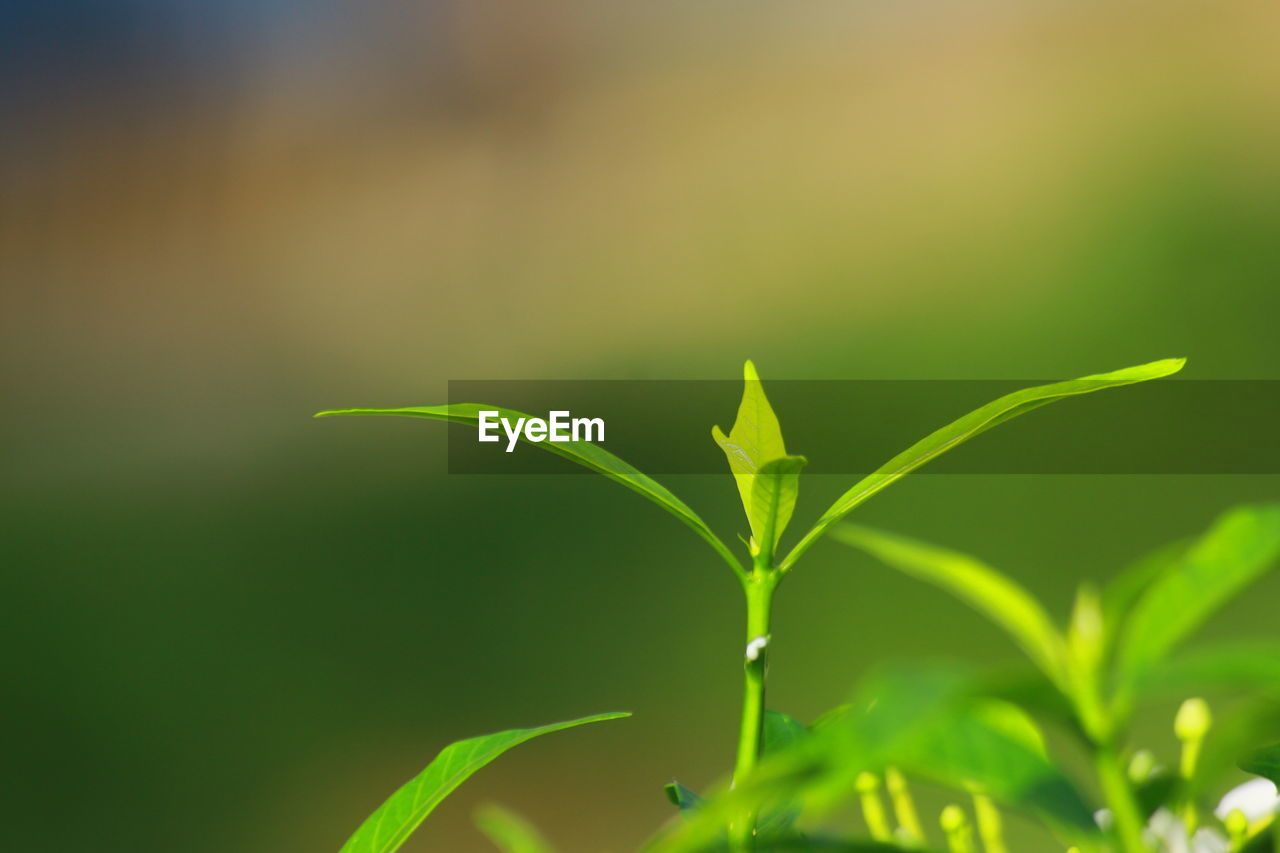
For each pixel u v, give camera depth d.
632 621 5.75
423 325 11.16
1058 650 0.36
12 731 5.34
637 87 14.13
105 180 13.56
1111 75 12.05
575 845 4.21
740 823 0.48
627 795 4.45
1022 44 13.17
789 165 12.40
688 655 5.38
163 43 14.42
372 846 0.59
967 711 0.34
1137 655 0.31
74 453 9.17
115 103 14.15
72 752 5.11
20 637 6.18
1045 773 0.35
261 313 11.91
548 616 5.91
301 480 8.20
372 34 14.70
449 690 5.37
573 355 10.17
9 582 6.88
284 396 10.21
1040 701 0.31
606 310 10.80
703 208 11.91
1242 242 8.52
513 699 5.25
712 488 7.02
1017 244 9.66
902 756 0.34
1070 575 5.33
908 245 10.35
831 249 10.72
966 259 9.72
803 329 9.53
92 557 7.18
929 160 11.67
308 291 12.10
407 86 14.58
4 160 13.61
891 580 5.46
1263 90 10.98
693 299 10.67
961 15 13.80
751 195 11.88
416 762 4.87
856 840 0.45
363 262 12.35
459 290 11.70
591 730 4.87
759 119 13.23
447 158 13.88
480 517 7.02
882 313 9.38
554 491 7.24
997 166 11.25
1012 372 7.91
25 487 8.54
